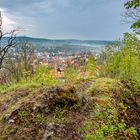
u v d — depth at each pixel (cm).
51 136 648
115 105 865
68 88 814
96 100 841
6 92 1020
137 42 1315
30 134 659
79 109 772
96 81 1109
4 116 728
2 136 663
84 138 658
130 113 895
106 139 676
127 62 1296
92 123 711
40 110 727
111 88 992
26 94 910
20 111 726
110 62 1496
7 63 2323
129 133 756
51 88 806
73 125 696
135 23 1027
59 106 757
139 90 1138
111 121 754
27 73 1303
